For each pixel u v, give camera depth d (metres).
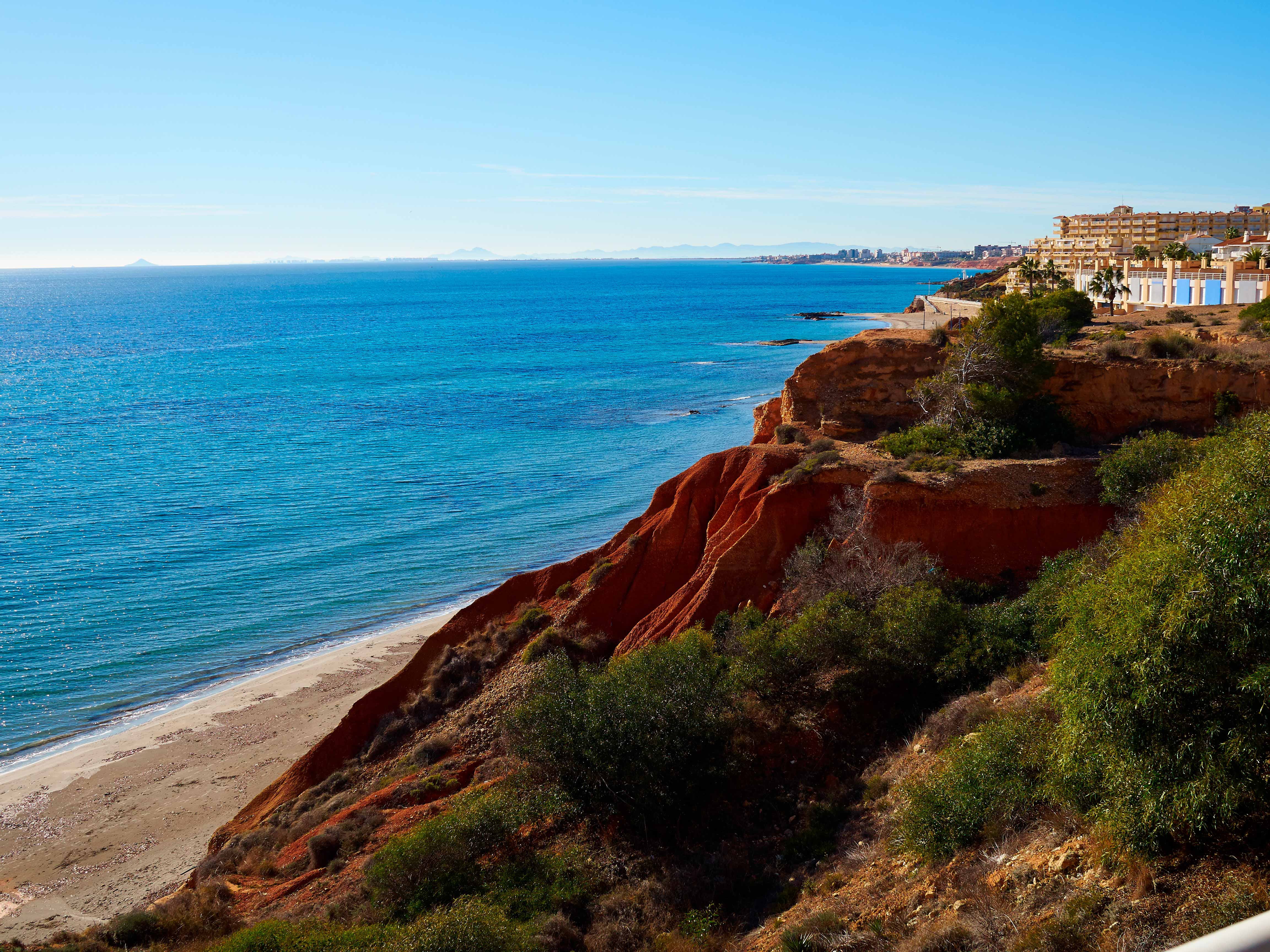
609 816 19.11
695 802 18.67
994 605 22.98
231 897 21.28
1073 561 22.77
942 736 17.80
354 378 129.88
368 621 44.72
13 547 55.47
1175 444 26.61
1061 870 10.95
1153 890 9.72
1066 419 31.80
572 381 123.12
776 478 30.41
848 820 17.25
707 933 14.78
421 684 29.27
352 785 26.09
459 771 24.52
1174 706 10.17
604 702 19.39
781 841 17.39
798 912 14.08
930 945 10.72
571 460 76.56
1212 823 9.91
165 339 197.38
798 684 21.50
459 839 17.89
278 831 24.36
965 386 31.47
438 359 151.88
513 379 126.44
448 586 49.09
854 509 28.17
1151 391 31.45
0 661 40.59
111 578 50.44
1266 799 9.63
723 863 16.86
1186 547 10.59
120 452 81.88
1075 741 11.47
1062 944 9.60
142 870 25.75
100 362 154.75
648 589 30.27
